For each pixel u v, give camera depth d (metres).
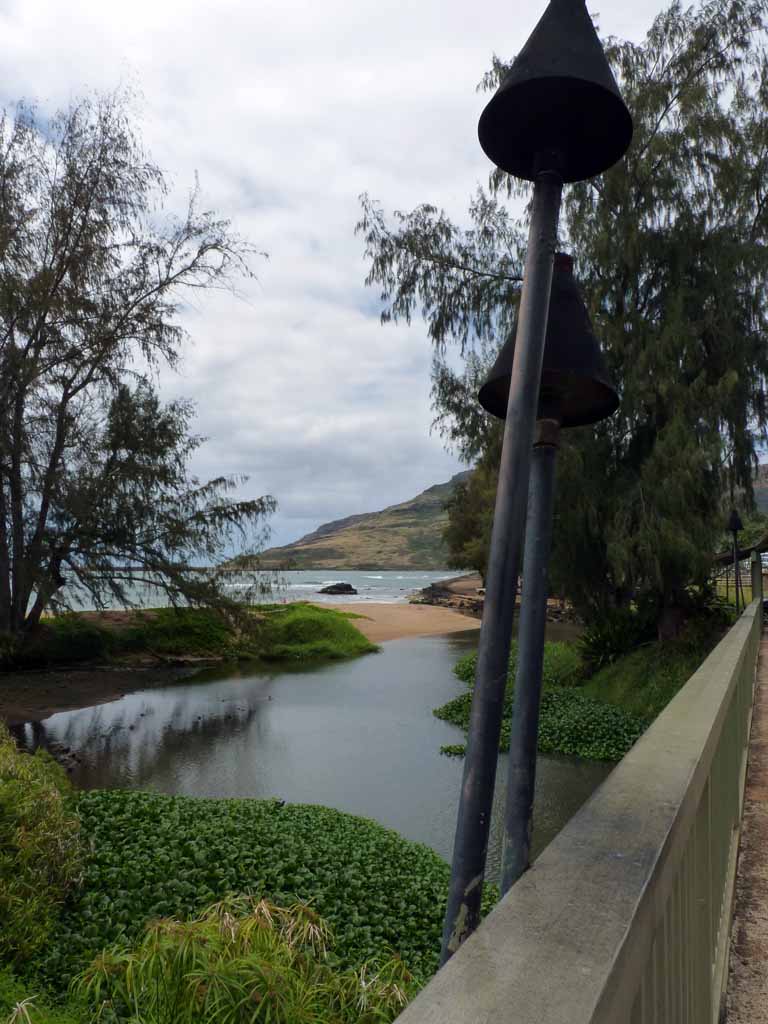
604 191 16.73
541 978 0.74
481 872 1.47
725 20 16.12
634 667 18.36
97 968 3.96
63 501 24.47
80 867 6.11
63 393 25.06
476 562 33.00
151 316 24.69
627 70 16.78
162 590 27.34
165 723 18.98
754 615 9.86
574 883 0.99
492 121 1.82
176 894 6.13
